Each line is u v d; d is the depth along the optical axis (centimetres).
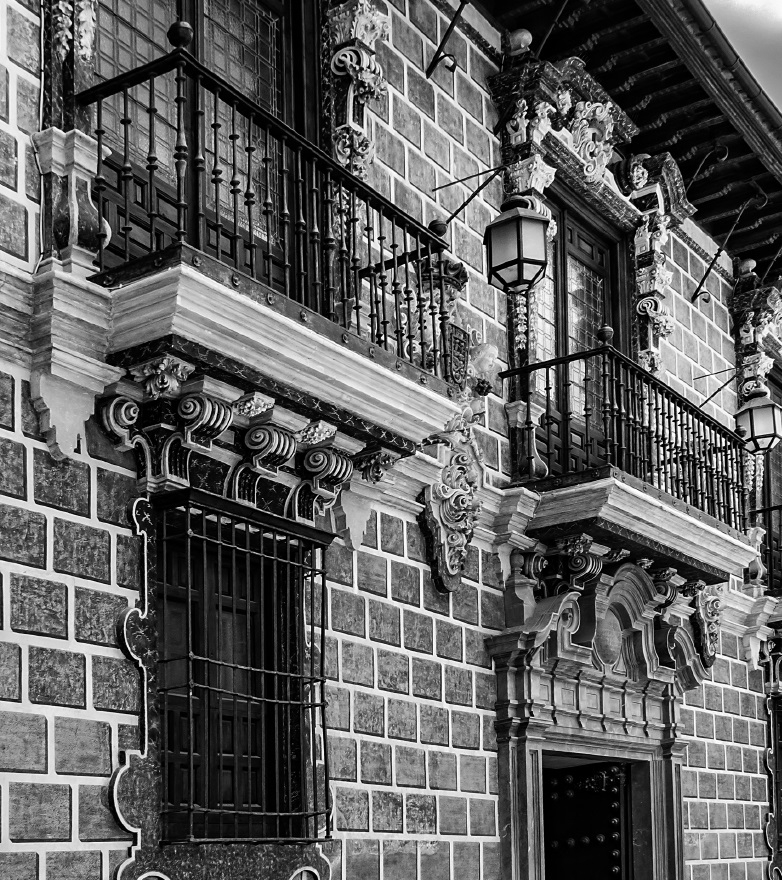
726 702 1534
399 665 998
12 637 704
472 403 1112
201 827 797
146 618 778
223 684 839
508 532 1134
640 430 1217
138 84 788
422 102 1134
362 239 1023
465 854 1038
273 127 821
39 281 729
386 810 959
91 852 724
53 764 712
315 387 830
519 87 1226
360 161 1012
